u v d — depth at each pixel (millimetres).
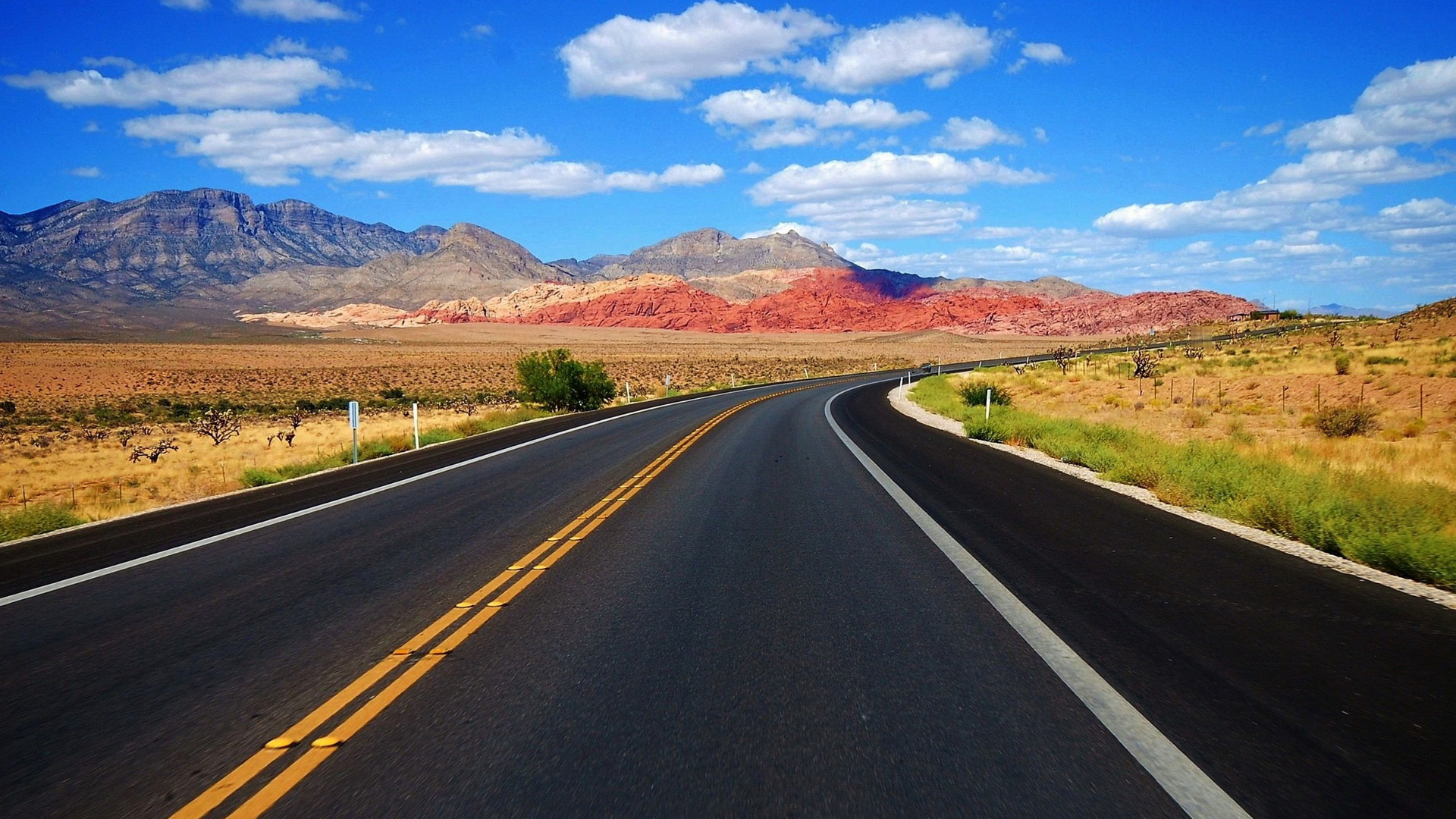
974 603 6703
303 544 9617
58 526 12930
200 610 6906
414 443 23641
